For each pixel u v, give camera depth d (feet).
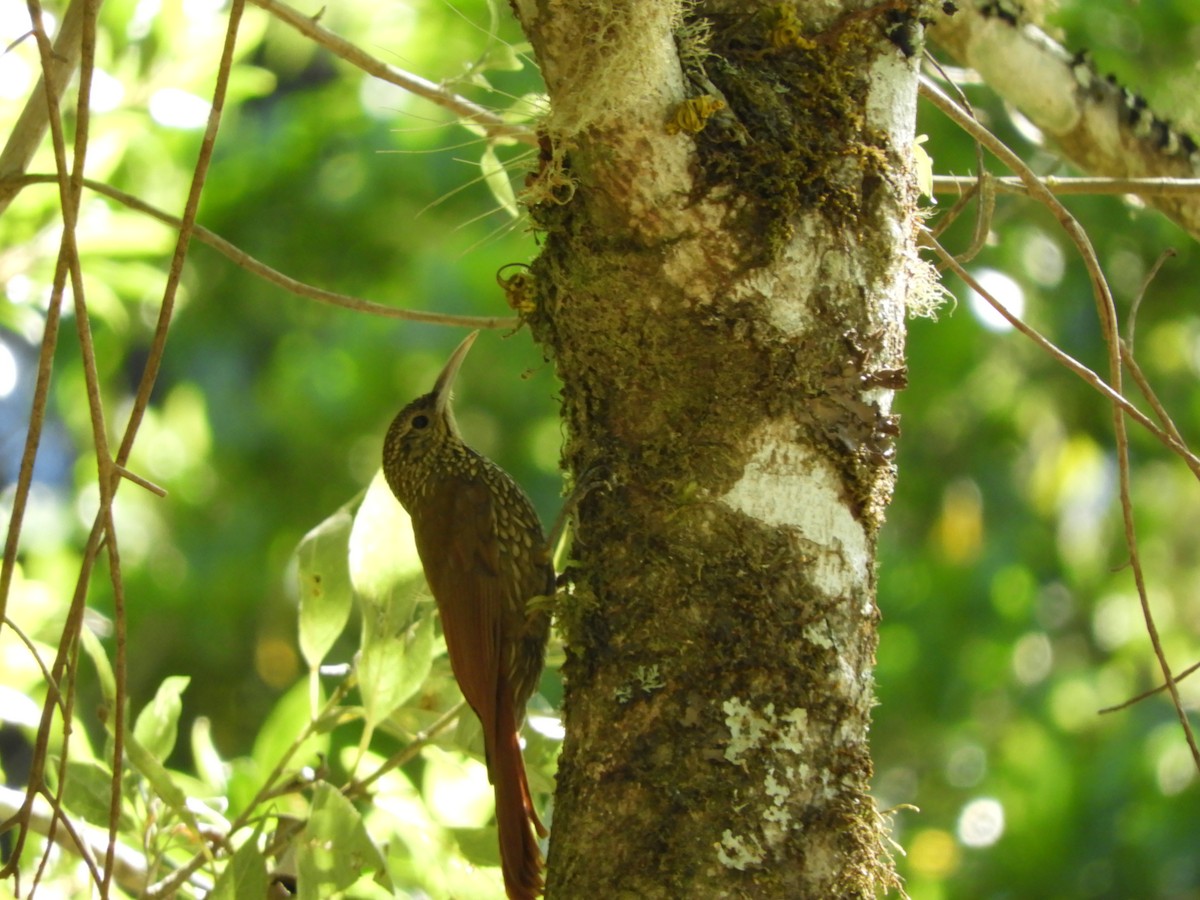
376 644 21.67
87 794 21.86
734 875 14.99
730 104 16.14
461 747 23.63
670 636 15.88
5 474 55.06
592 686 16.28
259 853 19.63
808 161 16.15
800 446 16.07
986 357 47.11
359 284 48.91
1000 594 47.01
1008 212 41.55
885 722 47.11
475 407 48.88
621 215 16.07
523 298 18.04
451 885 21.93
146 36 30.68
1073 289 45.70
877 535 16.71
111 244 31.55
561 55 15.55
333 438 50.19
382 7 48.14
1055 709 47.78
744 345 16.06
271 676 52.26
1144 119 26.32
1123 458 17.88
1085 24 35.94
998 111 41.78
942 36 25.95
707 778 15.31
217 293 50.01
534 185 16.80
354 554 21.95
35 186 30.60
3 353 35.68
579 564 16.85
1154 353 48.91
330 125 49.01
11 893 17.58
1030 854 43.04
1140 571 17.72
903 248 16.75
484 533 25.71
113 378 50.90
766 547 15.88
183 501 51.60
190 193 15.14
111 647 49.93
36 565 50.62
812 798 15.37
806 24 16.63
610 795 15.65
